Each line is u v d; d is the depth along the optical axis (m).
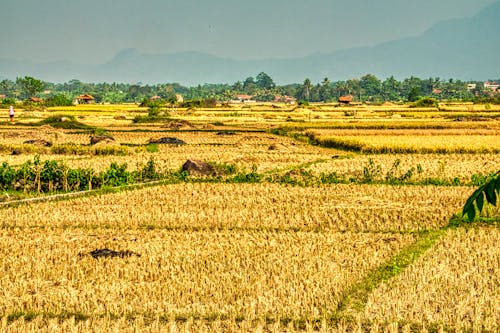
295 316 17.70
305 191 39.84
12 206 35.78
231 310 18.11
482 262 22.42
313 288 19.80
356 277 21.11
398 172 48.81
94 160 57.09
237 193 39.34
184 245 26.17
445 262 22.67
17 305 18.78
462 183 42.94
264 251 24.97
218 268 22.41
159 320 17.66
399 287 19.77
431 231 29.03
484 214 31.52
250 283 20.47
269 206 34.97
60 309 18.48
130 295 19.44
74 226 30.94
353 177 46.94
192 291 19.70
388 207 34.19
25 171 42.56
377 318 17.44
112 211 33.88
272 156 61.59
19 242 26.81
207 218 32.03
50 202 36.88
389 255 24.22
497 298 18.48
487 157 59.59
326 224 30.84
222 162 56.34
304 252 24.72
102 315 18.05
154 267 22.55
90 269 22.39
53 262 23.50
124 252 24.73
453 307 18.03
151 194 38.94
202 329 16.59
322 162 55.97
